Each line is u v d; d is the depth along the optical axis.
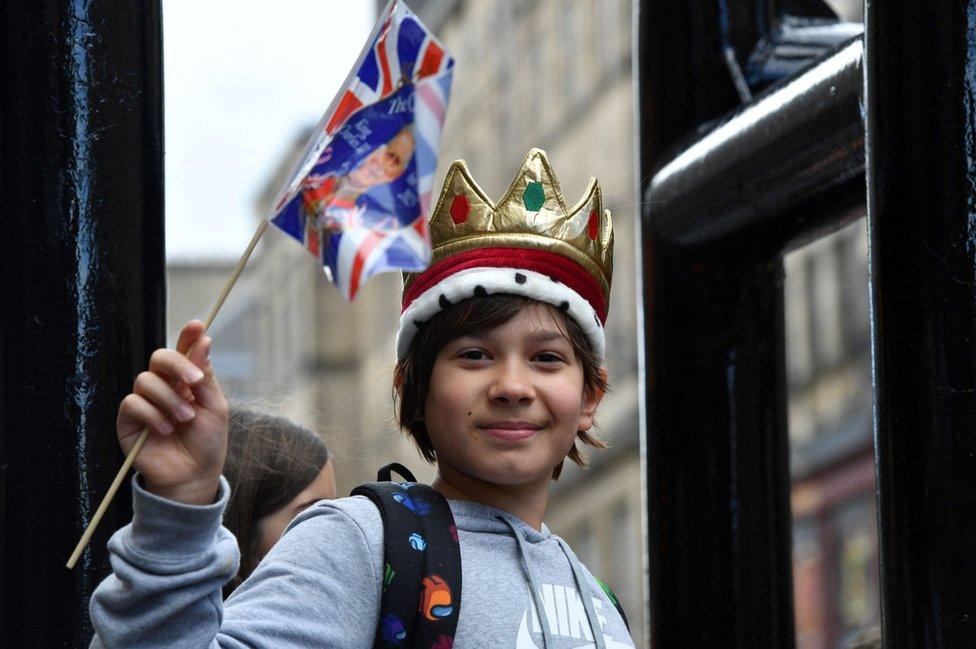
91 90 2.44
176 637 2.08
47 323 2.39
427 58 2.09
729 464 3.09
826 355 24.83
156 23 2.51
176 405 2.03
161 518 2.04
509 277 2.48
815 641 24.84
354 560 2.33
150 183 2.47
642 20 3.25
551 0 29.52
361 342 40.06
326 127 2.12
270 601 2.26
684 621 3.09
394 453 33.59
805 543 25.09
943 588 2.23
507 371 2.46
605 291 2.63
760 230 2.95
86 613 2.36
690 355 3.09
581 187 28.22
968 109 2.29
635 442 25.23
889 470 2.30
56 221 2.41
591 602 2.51
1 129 2.42
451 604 2.35
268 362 41.66
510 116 31.41
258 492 3.37
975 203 2.28
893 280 2.31
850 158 2.66
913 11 2.32
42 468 2.37
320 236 2.10
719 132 2.93
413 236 2.07
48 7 2.43
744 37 3.17
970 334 2.26
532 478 2.47
